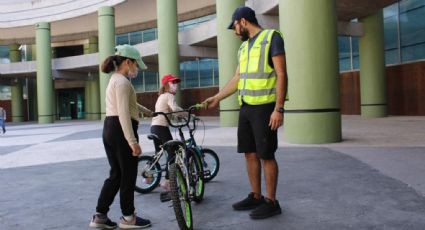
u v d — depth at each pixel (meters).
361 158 7.42
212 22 22.95
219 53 18.30
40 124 32.78
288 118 10.48
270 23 18.09
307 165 6.93
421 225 3.64
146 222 4.00
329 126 10.08
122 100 3.71
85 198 5.31
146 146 11.53
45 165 8.48
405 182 5.32
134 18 37.19
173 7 23.61
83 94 46.56
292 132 10.35
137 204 4.88
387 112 22.20
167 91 5.50
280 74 3.87
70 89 46.84
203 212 4.40
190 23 34.56
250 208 4.41
